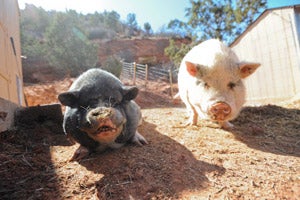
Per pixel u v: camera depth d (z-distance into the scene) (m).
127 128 0.67
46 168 0.61
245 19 5.44
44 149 0.72
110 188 0.52
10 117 0.86
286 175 0.59
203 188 0.54
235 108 0.76
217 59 0.78
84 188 0.53
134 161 0.62
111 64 3.42
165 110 1.49
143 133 0.87
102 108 0.57
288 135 0.88
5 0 1.50
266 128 0.95
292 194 0.52
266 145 0.79
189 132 0.88
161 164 0.62
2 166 0.60
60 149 0.73
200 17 5.66
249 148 0.75
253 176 0.59
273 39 1.98
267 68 2.07
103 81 0.65
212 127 0.95
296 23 1.79
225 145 0.77
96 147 0.66
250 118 1.08
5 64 1.33
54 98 2.73
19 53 2.14
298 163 0.66
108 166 0.60
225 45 0.88
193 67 0.80
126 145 0.72
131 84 3.46
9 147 0.71
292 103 1.38
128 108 0.68
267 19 2.01
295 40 1.79
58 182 0.55
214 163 0.65
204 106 0.76
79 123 0.61
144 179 0.55
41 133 0.83
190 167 0.62
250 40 2.23
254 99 2.26
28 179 0.56
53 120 0.91
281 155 0.71
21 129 0.84
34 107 0.91
